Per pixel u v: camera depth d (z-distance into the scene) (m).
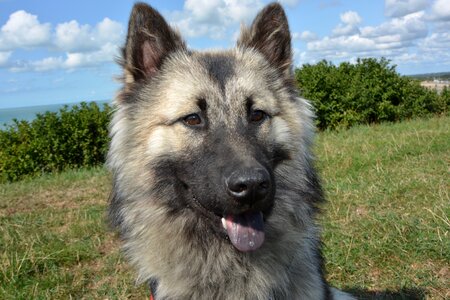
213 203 0.54
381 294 0.77
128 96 0.63
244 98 0.61
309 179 0.64
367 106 2.78
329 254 0.86
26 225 1.20
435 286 0.76
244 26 0.72
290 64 0.68
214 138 0.58
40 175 2.19
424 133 1.95
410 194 1.14
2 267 0.89
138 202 0.61
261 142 0.60
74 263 0.97
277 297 0.58
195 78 0.62
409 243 0.87
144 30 0.64
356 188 1.24
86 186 1.72
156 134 0.60
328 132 2.54
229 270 0.58
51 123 2.27
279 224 0.59
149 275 0.60
